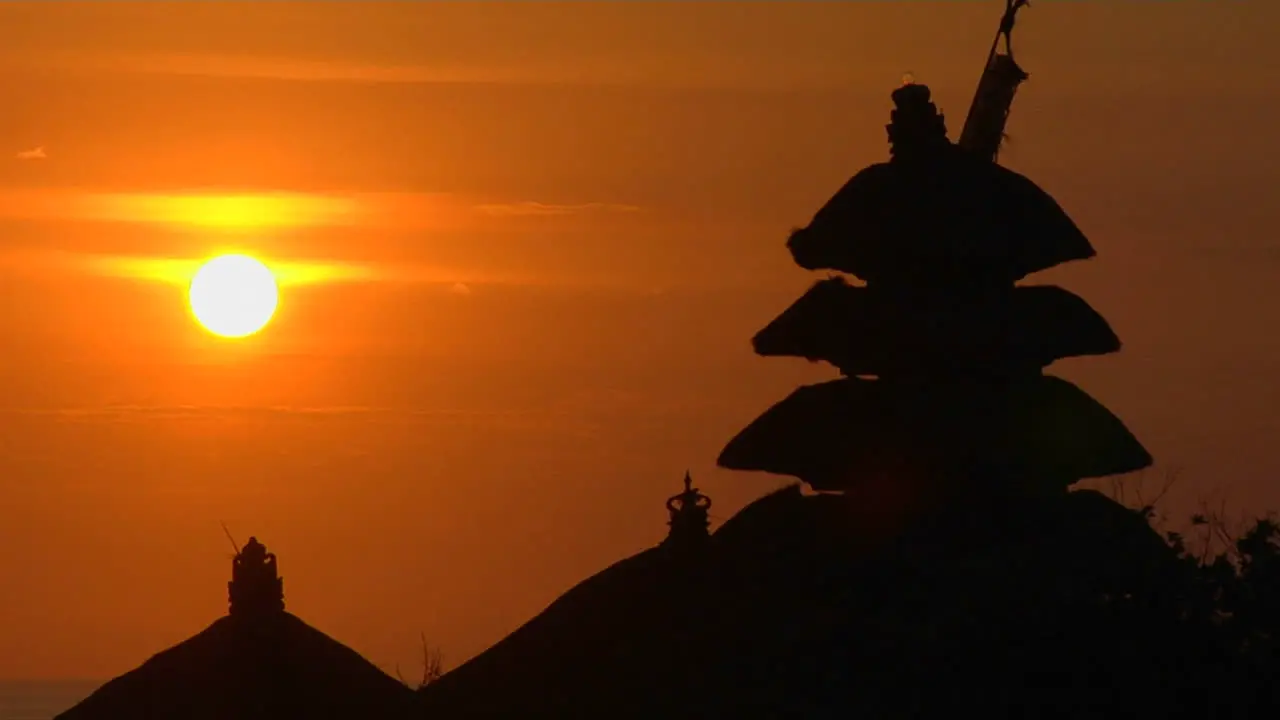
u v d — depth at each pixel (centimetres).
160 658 10488
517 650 9181
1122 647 8012
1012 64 9475
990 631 8031
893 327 8831
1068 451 8788
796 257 9194
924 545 8556
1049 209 9025
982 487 8675
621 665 8719
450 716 9025
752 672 8281
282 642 10438
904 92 9256
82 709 10281
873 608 8294
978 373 8900
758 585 8694
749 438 9069
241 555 10681
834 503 8888
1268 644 8094
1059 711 7906
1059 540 8456
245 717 10081
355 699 10225
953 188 8956
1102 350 8938
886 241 8881
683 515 9406
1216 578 8238
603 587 9350
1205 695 7956
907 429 8781
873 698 7956
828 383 9131
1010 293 9000
